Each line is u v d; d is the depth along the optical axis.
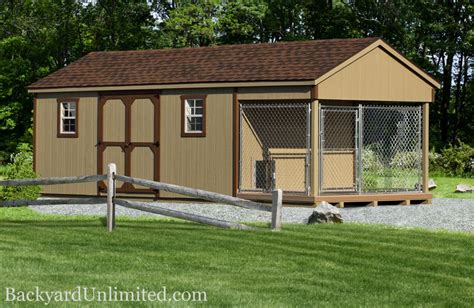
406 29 58.00
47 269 14.16
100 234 18.19
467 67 57.97
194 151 27.06
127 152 28.22
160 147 27.67
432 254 15.73
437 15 54.81
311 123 25.09
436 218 22.70
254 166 27.03
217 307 11.55
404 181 32.56
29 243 16.92
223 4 61.09
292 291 12.64
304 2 59.19
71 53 57.25
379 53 26.58
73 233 18.38
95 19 56.97
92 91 28.84
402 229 19.23
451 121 59.94
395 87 27.00
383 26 55.62
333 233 18.20
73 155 29.20
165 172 27.56
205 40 61.53
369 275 13.86
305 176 25.45
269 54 27.34
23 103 54.94
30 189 26.69
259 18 60.53
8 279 13.29
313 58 26.17
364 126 34.28
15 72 54.25
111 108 28.52
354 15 56.38
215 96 26.70
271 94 25.61
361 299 12.19
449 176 40.72
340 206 25.56
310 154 25.17
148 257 15.30
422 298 12.32
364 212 24.11
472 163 41.19
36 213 23.88
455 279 13.65
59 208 25.39
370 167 32.69
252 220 22.39
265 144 27.27
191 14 59.06
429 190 33.31
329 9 58.03
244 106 26.17
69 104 29.42
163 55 29.70
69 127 29.44
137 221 20.83
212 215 23.50
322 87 25.03
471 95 58.66
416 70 27.48
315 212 20.69
